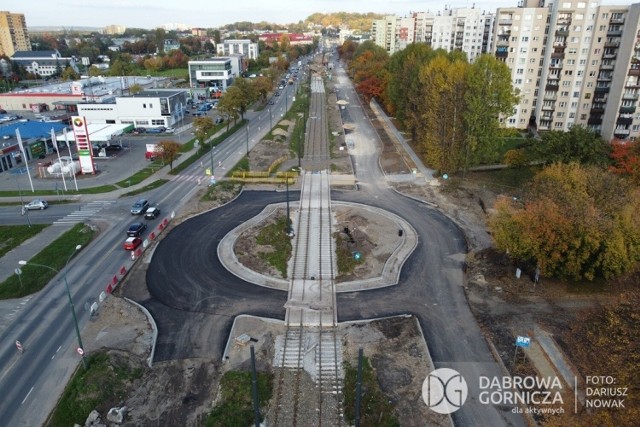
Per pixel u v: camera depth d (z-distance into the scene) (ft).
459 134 254.88
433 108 262.06
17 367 119.65
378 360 122.31
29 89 489.67
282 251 179.83
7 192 242.58
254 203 228.84
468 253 178.19
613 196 160.35
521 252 151.12
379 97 458.50
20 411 106.01
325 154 315.17
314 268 168.35
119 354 122.42
